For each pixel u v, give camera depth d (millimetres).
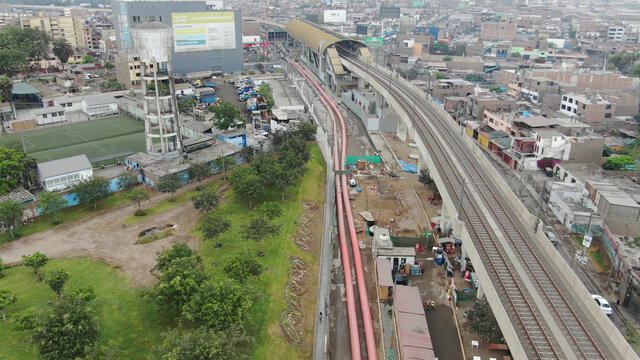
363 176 121062
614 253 80812
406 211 102250
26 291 63062
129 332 57156
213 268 70812
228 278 62094
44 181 92188
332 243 88312
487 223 73750
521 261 64438
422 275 79062
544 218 98250
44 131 140750
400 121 148375
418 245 86188
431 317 68812
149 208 91000
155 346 51625
